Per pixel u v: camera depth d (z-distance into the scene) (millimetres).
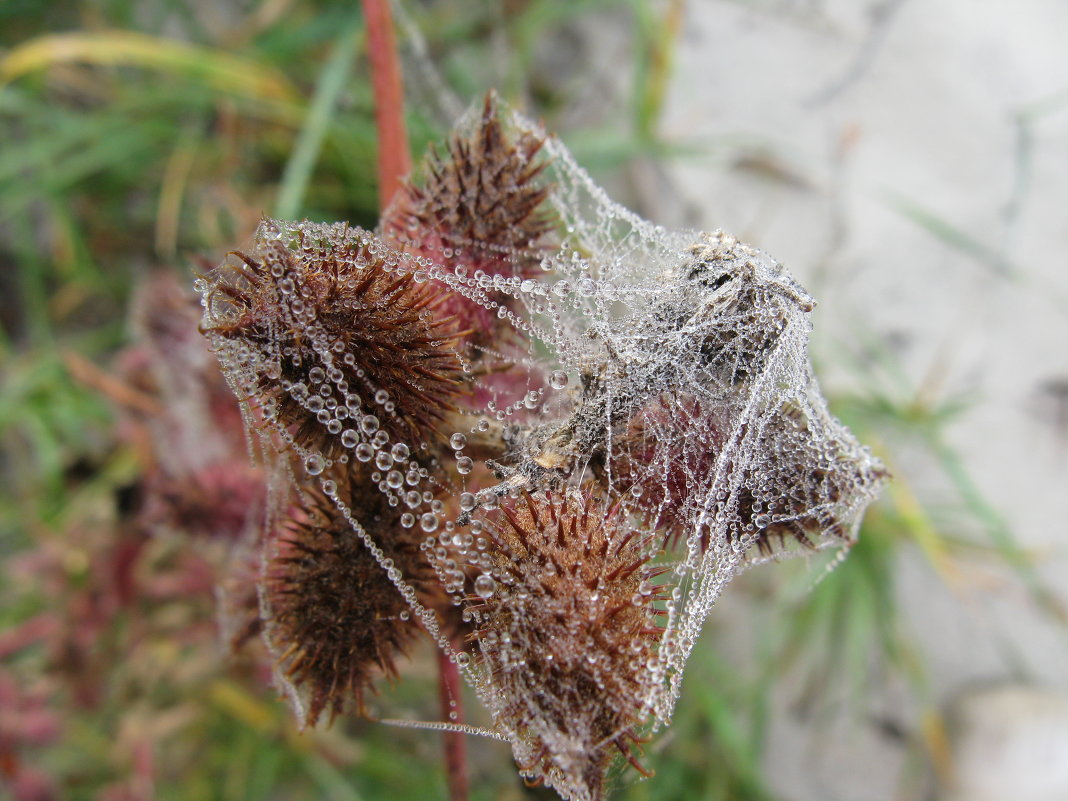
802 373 93
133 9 210
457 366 87
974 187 190
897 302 191
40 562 171
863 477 94
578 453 87
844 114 195
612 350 86
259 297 79
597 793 80
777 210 195
